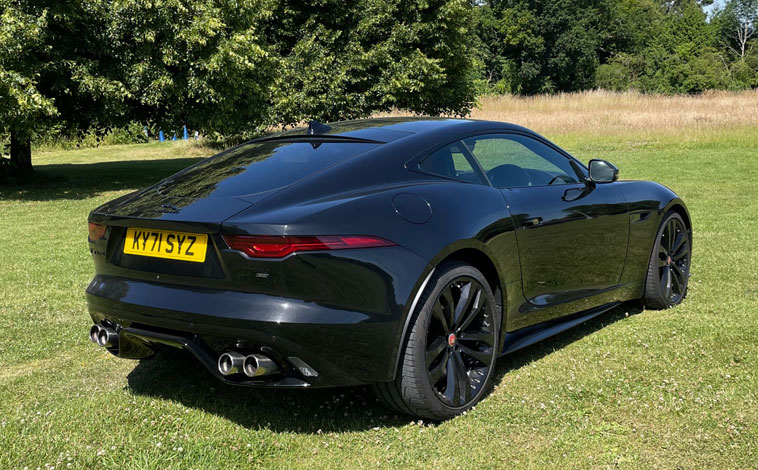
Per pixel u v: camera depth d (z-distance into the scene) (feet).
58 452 8.18
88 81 43.39
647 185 13.94
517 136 11.72
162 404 9.72
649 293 13.79
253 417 9.27
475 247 9.32
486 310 9.66
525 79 212.64
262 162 10.11
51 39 43.19
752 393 9.30
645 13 242.17
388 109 70.90
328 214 8.17
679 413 8.80
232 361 7.97
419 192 9.18
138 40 44.75
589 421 8.76
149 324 8.76
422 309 8.57
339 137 10.48
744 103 96.89
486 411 9.23
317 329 7.87
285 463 7.99
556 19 204.54
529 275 10.57
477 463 7.81
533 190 11.02
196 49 46.11
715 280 16.14
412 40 66.18
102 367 11.54
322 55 63.62
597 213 12.00
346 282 8.05
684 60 221.46
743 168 43.75
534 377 10.44
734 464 7.47
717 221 24.94
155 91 45.70
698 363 10.57
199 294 8.36
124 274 9.30
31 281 18.31
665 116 81.15
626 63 217.56
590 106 105.91
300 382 8.13
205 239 8.41
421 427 8.85
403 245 8.49
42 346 12.70
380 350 8.27
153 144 102.94
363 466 7.87
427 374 8.66
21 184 49.52
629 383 9.91
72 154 89.40
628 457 7.75
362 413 9.39
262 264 7.89
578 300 11.93
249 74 52.08
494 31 216.13
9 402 9.98
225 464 7.91
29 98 40.57
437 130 10.56
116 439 8.54
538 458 7.87
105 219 9.36
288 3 65.82
